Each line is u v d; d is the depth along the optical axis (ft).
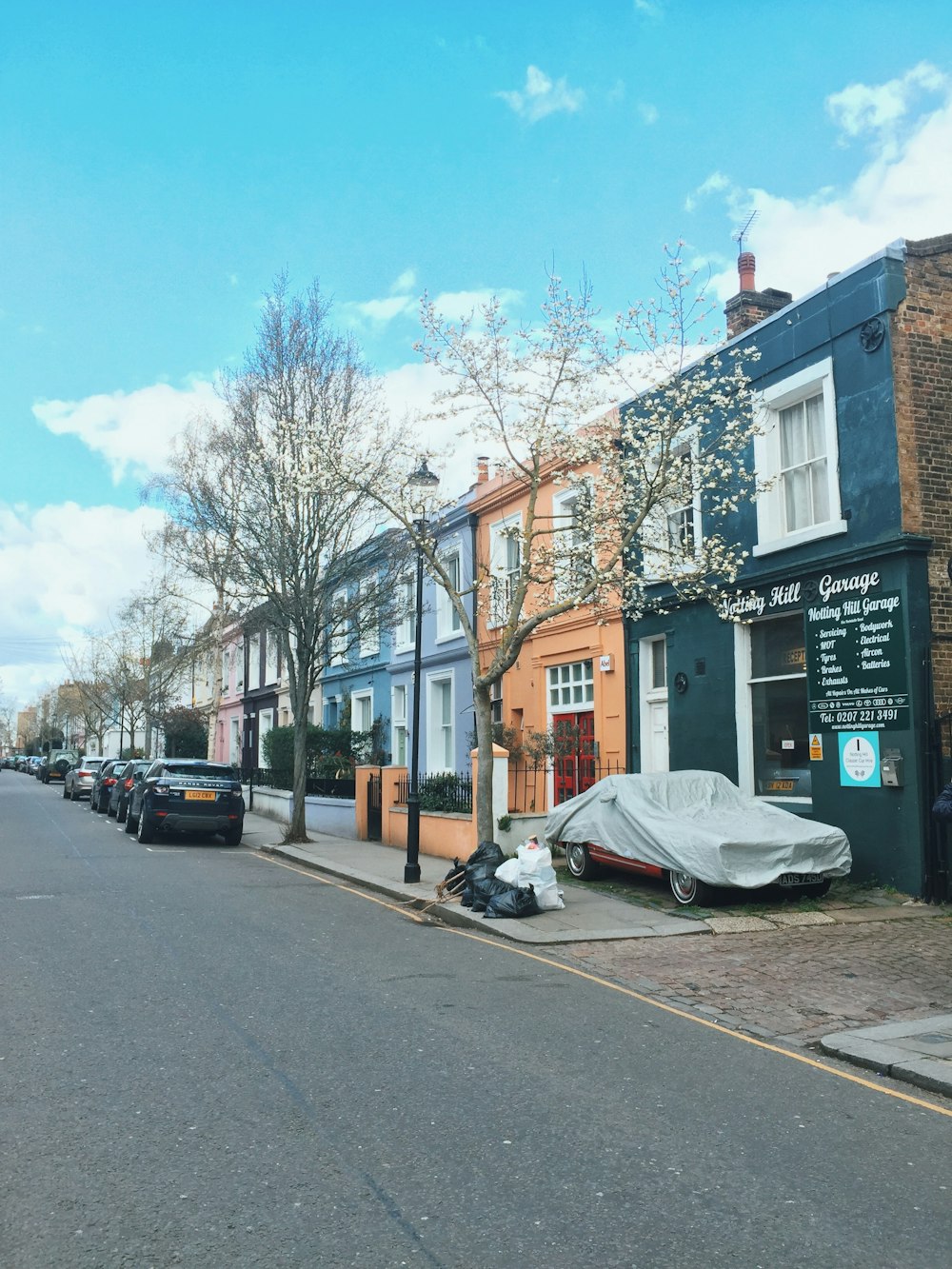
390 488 44.04
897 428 38.63
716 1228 12.73
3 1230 12.46
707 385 40.98
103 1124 15.94
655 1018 23.31
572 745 56.34
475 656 41.42
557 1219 12.87
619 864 40.60
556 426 41.16
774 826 36.94
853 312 40.73
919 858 36.73
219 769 64.39
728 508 45.39
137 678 140.15
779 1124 16.56
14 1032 20.93
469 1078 18.48
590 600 43.65
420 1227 12.62
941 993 25.38
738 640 46.21
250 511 59.06
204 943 30.45
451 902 38.14
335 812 68.08
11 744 477.36
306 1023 21.84
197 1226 12.59
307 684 63.26
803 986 26.23
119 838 66.49
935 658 37.73
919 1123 16.83
